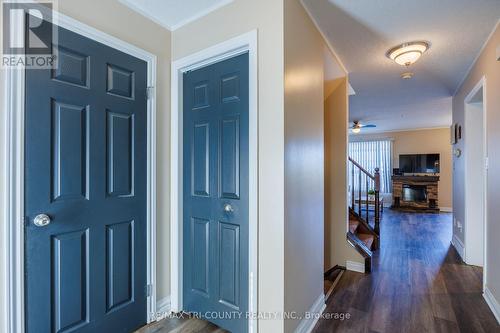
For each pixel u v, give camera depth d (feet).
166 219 6.57
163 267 6.49
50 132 4.45
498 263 6.60
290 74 5.23
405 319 6.35
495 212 6.89
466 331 5.88
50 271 4.46
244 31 5.41
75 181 4.79
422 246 12.62
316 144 6.71
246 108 5.52
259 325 5.22
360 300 7.29
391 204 25.80
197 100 6.41
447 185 23.80
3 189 3.95
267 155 5.11
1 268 3.93
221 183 5.91
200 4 5.82
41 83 4.33
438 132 24.21
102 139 5.22
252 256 5.28
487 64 7.48
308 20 6.17
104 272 5.27
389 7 5.90
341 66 9.04
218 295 5.97
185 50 6.45
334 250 9.87
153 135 6.22
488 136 7.43
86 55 4.95
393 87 11.59
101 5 5.21
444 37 7.23
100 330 5.18
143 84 6.02
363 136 27.55
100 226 5.20
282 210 4.95
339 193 9.90
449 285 8.25
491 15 6.18
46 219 4.38
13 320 4.02
